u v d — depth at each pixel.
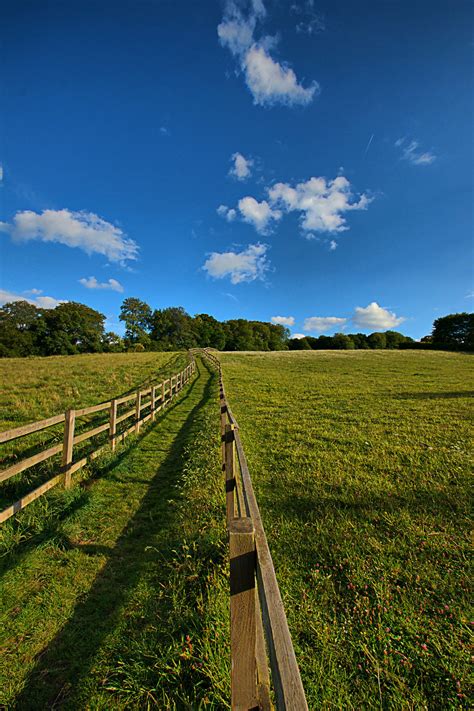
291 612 2.72
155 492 5.46
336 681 2.13
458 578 3.04
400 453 6.82
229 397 14.70
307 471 5.91
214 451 6.75
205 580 3.09
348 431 8.73
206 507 4.50
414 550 3.48
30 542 3.82
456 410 11.40
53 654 2.52
